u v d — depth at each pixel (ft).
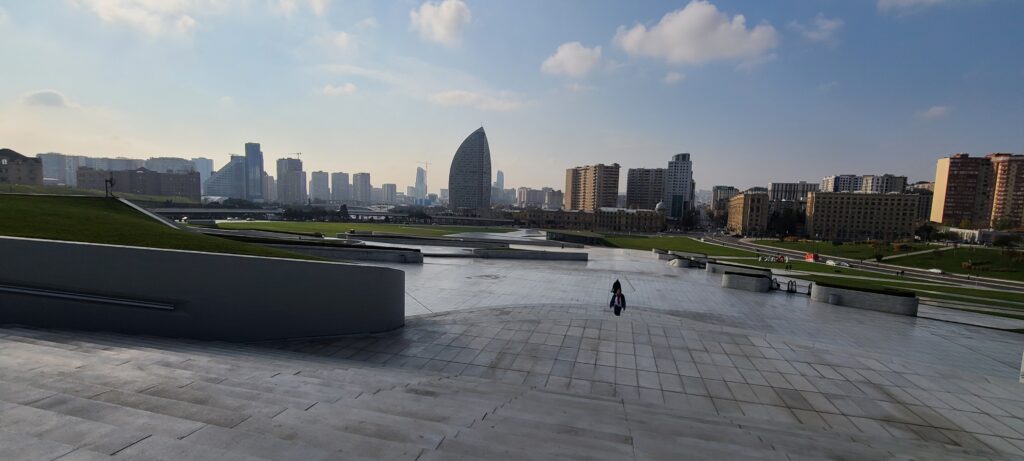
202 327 35.99
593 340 40.42
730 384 31.42
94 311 34.94
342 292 39.96
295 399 17.95
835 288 79.05
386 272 41.75
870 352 41.04
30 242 33.88
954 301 104.58
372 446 12.99
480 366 33.35
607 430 18.92
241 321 36.81
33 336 28.50
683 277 106.22
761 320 61.26
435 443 14.23
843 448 18.88
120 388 17.20
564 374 32.30
